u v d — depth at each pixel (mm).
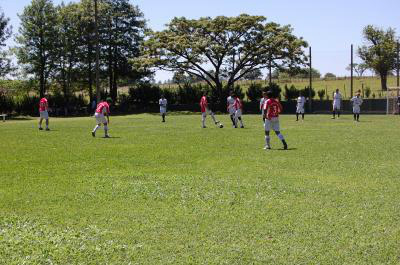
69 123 33312
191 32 56531
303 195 8695
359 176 10516
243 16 54625
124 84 69875
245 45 55156
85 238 6379
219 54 55125
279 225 6836
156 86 60969
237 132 22844
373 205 7887
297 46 53094
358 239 6184
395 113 47219
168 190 9234
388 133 21672
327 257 5586
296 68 54812
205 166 12141
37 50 59188
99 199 8539
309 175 10695
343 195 8656
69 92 63844
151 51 55406
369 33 70625
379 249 5816
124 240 6277
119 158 13719
